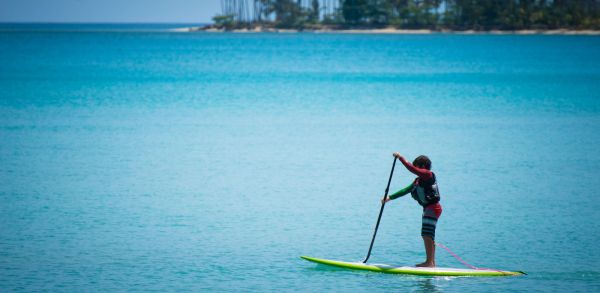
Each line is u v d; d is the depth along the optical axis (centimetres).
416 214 3716
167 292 2505
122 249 3034
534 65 19875
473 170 4947
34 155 5547
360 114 8556
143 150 5831
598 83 13538
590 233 3309
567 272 2752
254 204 3909
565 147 5978
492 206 3869
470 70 17975
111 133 6844
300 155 5619
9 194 4131
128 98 10631
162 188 4328
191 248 3061
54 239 3180
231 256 2947
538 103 9931
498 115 8444
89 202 3934
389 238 3250
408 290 2561
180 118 8138
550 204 3909
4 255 2934
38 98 10512
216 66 19725
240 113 8662
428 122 7756
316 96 11025
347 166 5134
